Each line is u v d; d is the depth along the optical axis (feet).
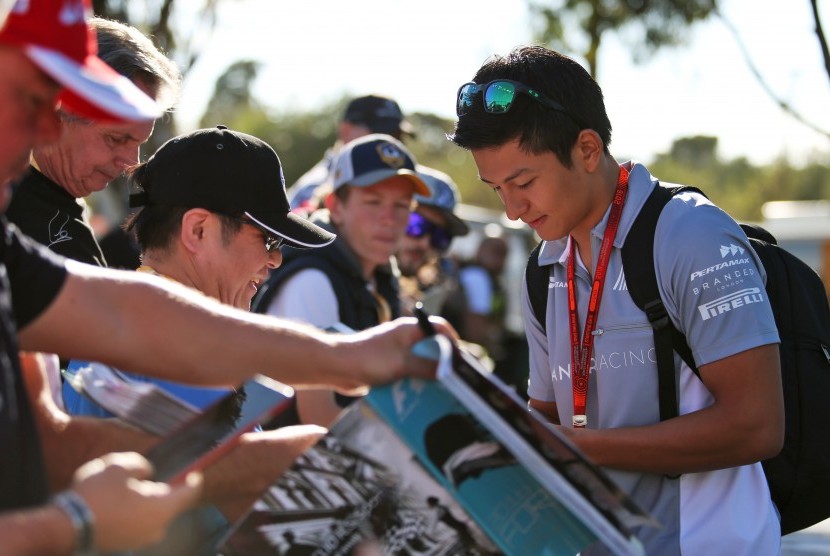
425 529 5.73
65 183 9.21
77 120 8.95
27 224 8.95
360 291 11.93
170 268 7.92
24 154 4.94
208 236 7.84
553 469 5.31
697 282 7.55
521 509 5.73
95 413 6.74
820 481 8.29
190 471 5.23
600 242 8.07
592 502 5.49
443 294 20.10
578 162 7.86
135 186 8.25
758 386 7.47
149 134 9.46
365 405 5.62
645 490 7.93
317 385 5.76
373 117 18.52
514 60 7.92
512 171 7.83
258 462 6.15
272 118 99.71
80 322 5.49
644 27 21.75
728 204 94.12
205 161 7.82
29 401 5.00
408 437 5.60
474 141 7.87
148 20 19.53
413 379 5.62
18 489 4.80
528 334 9.00
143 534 4.60
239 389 5.95
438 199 17.70
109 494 4.52
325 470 5.62
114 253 13.62
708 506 7.86
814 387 8.30
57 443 5.92
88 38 4.97
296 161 98.07
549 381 8.91
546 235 8.05
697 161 98.94
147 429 6.04
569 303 8.32
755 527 7.91
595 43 22.62
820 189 94.32
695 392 7.81
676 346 7.76
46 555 4.32
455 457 5.63
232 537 5.62
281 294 11.39
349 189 12.76
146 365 5.65
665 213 7.86
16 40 4.63
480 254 24.45
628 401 7.92
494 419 5.18
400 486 5.67
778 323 8.47
